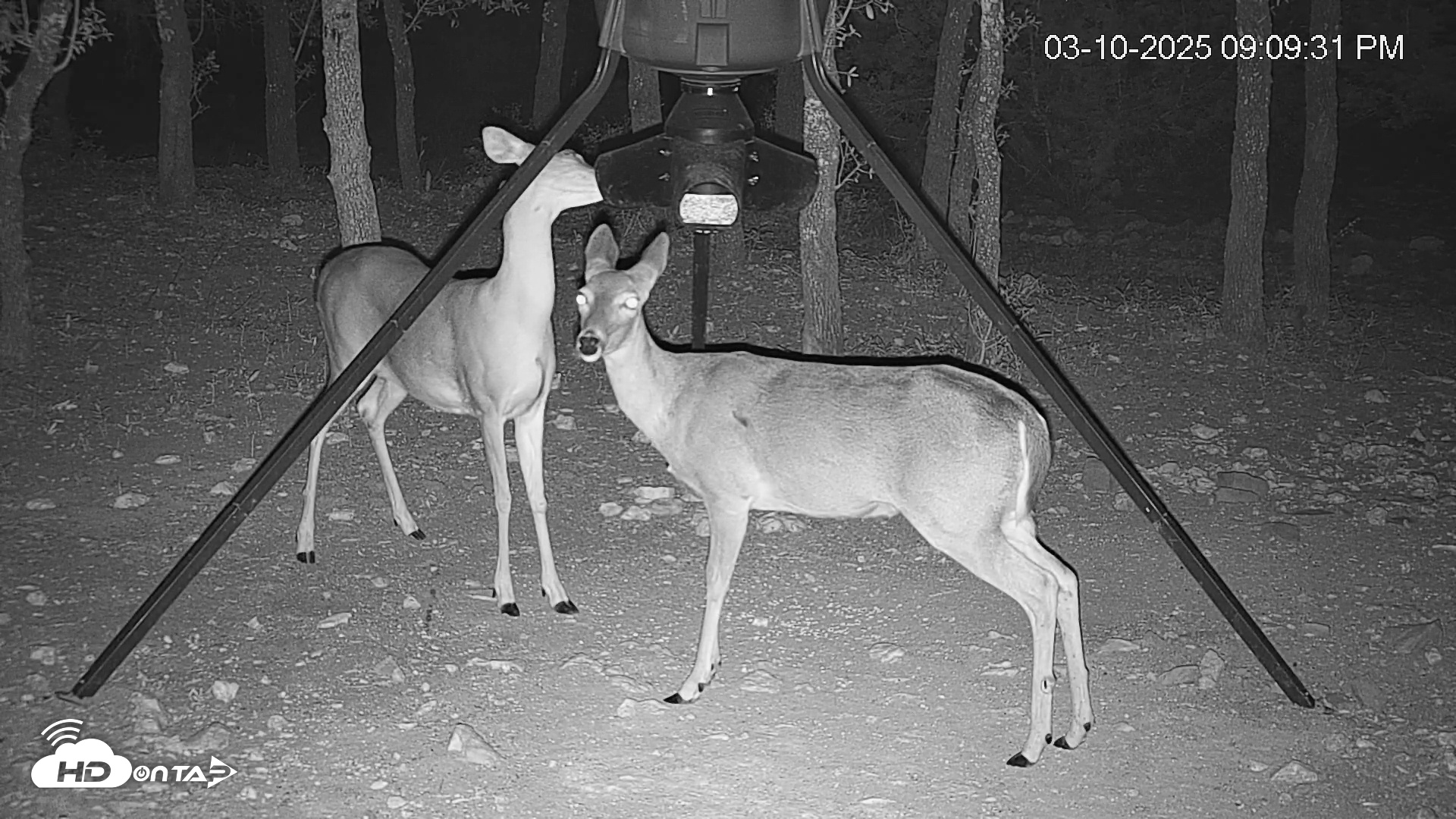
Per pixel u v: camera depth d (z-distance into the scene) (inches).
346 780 234.1
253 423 344.2
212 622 268.8
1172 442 356.2
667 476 330.6
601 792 234.1
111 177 634.8
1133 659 266.7
